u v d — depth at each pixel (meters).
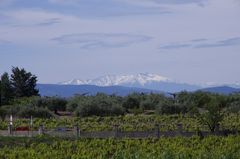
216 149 61.00
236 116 107.50
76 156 56.91
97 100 120.00
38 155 57.81
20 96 165.12
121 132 71.19
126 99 136.12
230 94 146.62
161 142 66.12
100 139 67.69
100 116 113.81
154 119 101.44
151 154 53.88
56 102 128.88
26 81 168.62
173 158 52.94
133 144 65.00
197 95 134.62
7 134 70.75
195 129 79.50
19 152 59.06
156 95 139.12
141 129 79.62
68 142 65.12
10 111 113.44
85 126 85.00
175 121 96.69
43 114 113.88
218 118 79.38
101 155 56.94
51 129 73.88
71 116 115.88
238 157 54.12
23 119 101.88
